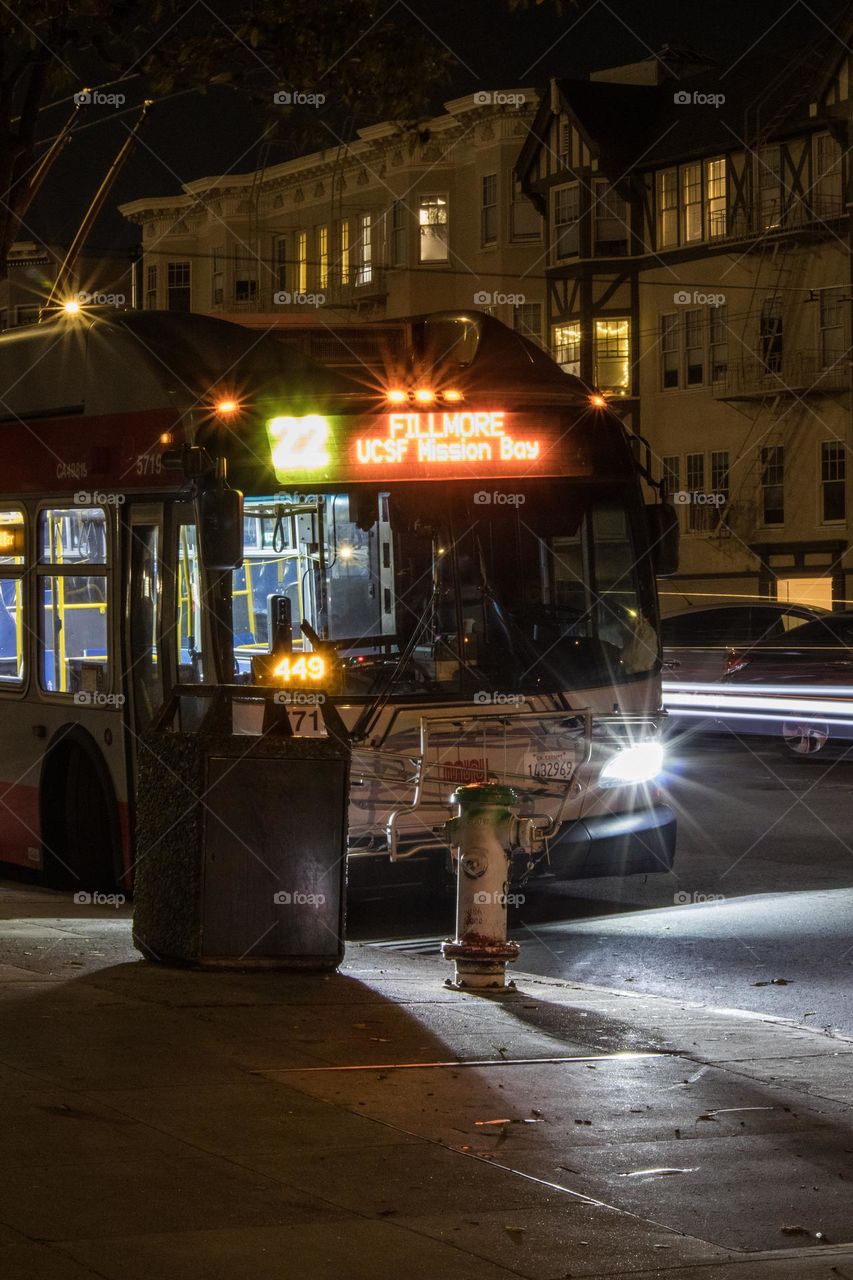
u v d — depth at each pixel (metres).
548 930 13.91
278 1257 5.86
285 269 68.00
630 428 57.53
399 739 13.24
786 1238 6.52
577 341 58.12
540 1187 6.95
